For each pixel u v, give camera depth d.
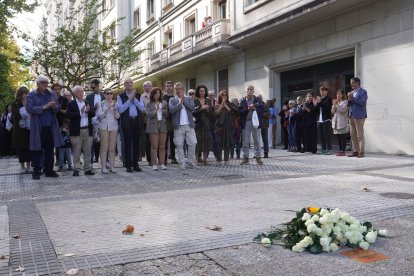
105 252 4.12
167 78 29.53
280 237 4.42
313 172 9.24
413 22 12.15
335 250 4.07
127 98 10.11
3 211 6.06
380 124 13.31
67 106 9.68
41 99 9.16
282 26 16.44
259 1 17.73
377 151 13.48
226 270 3.65
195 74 25.36
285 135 16.16
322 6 13.94
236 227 4.91
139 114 10.20
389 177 8.18
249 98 11.18
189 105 10.68
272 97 18.52
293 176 8.77
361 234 4.19
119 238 4.58
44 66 21.67
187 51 23.59
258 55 19.30
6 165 12.95
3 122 16.23
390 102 12.95
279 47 17.88
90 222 5.31
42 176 9.73
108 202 6.55
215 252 4.09
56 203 6.58
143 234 4.70
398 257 3.87
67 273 3.61
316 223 4.21
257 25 17.33
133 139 10.20
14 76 28.41
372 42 13.48
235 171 9.90
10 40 25.09
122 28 35.22
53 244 4.40
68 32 21.75
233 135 11.65
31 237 4.68
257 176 8.98
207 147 11.42
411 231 4.63
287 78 18.25
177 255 4.03
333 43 15.05
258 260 3.87
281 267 3.69
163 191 7.43
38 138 9.11
